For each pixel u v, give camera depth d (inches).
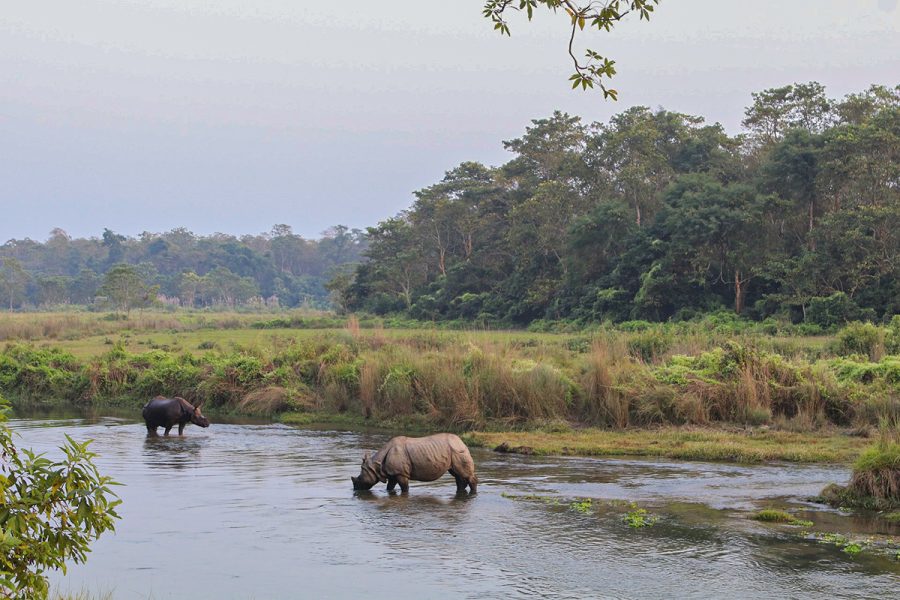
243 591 444.8
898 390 1066.1
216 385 1411.2
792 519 589.9
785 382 1096.2
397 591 442.6
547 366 1154.7
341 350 1413.6
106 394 1545.3
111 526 287.0
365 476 693.3
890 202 2709.2
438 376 1173.7
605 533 557.6
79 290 7042.3
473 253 4298.7
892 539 538.9
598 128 4111.7
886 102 3334.2
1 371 1701.5
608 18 321.7
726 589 442.3
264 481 754.2
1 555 248.4
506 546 527.5
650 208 3516.2
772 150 3157.0
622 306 3073.3
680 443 940.6
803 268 2682.1
